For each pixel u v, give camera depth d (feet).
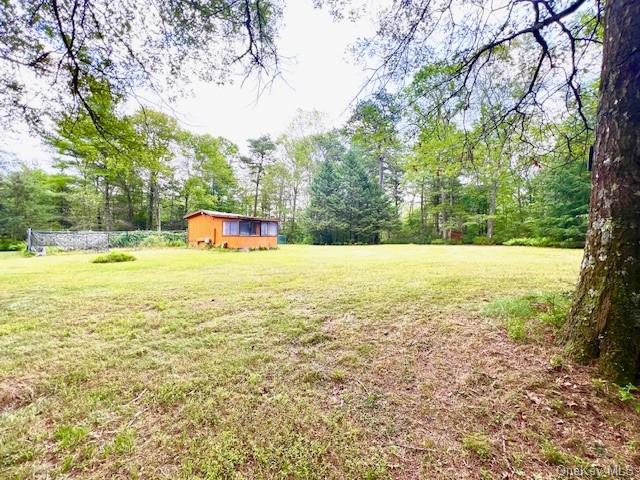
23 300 12.91
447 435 4.73
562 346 7.07
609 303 6.12
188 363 7.18
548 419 4.99
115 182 64.08
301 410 5.38
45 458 4.26
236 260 28.96
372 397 5.80
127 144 12.64
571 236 46.11
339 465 4.17
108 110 11.10
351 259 29.19
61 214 64.80
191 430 4.86
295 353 7.75
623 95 6.14
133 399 5.72
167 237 55.98
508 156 13.24
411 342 8.30
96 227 66.28
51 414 5.24
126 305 12.14
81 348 8.03
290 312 11.11
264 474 4.02
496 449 4.39
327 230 72.08
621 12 6.18
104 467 4.12
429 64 10.24
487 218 59.57
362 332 9.10
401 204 82.79
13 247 52.54
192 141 65.10
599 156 6.61
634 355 5.70
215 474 4.00
